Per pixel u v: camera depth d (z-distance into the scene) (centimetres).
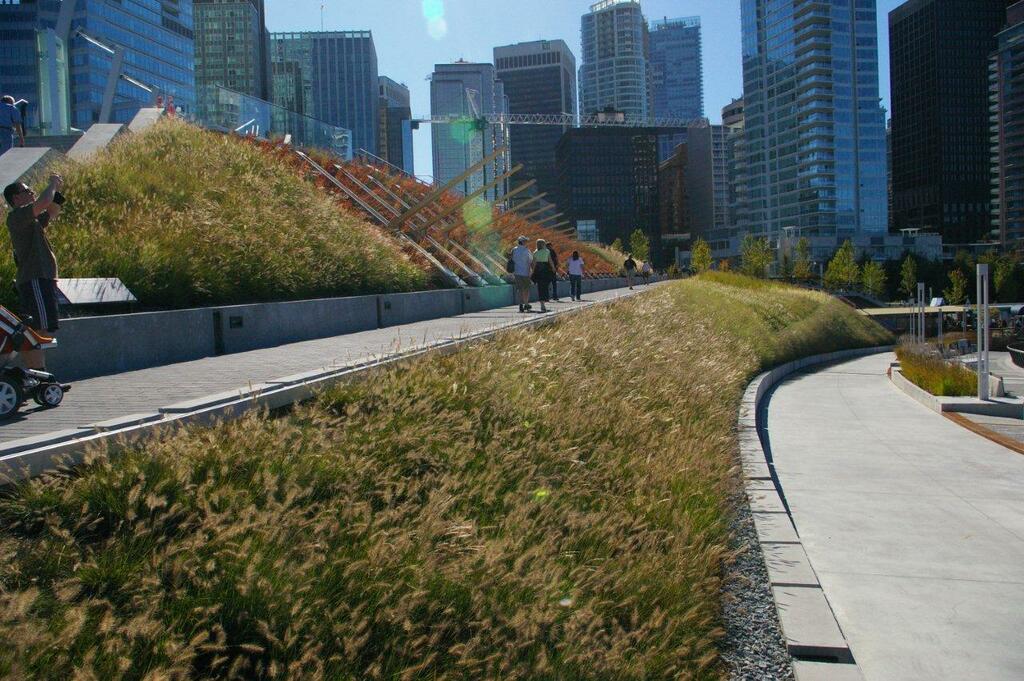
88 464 375
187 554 327
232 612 309
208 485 374
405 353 732
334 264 1536
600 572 422
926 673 427
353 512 398
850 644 466
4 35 11894
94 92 9950
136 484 371
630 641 386
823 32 19188
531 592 383
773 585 511
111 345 820
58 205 696
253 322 1079
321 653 304
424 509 420
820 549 668
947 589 561
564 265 3619
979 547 668
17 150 1605
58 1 11844
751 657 419
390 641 320
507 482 520
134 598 296
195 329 964
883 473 1016
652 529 536
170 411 488
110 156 1573
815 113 19250
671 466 670
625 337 1197
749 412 1270
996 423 1482
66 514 350
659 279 6359
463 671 320
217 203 1511
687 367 1213
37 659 254
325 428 505
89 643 272
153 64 13588
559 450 605
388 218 2267
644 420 777
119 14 12600
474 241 2609
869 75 19562
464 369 702
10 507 346
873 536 707
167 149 1764
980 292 1692
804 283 13075
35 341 593
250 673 296
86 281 934
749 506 710
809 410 1722
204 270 1177
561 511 500
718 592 490
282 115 2714
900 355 2953
